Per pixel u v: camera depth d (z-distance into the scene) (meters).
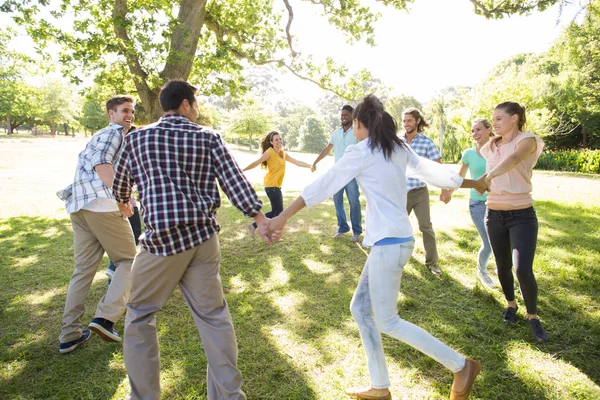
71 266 4.68
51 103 58.69
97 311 2.86
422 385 2.39
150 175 1.99
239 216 7.59
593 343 2.83
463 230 6.23
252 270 4.50
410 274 4.30
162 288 2.06
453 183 2.38
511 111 2.98
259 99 43.75
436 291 3.84
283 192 10.89
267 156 5.58
